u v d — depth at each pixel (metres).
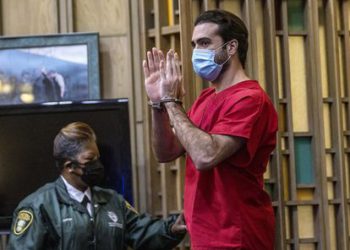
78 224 5.82
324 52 7.58
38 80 7.83
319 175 7.37
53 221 5.79
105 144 7.23
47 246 5.83
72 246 5.78
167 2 7.70
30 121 7.27
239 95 4.48
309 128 7.47
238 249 4.46
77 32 7.97
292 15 7.50
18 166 7.26
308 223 7.44
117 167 7.23
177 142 4.88
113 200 6.19
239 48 4.67
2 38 7.84
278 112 7.32
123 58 7.97
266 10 7.37
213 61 4.61
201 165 4.29
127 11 7.90
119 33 7.97
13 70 7.84
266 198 4.68
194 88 7.21
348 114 7.64
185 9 7.20
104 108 7.25
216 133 4.39
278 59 7.46
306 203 7.37
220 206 4.49
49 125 7.27
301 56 7.52
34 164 7.25
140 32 7.84
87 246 5.84
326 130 7.54
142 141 7.82
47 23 8.06
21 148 7.26
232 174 4.50
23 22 8.09
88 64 7.81
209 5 7.25
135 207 7.74
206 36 4.62
